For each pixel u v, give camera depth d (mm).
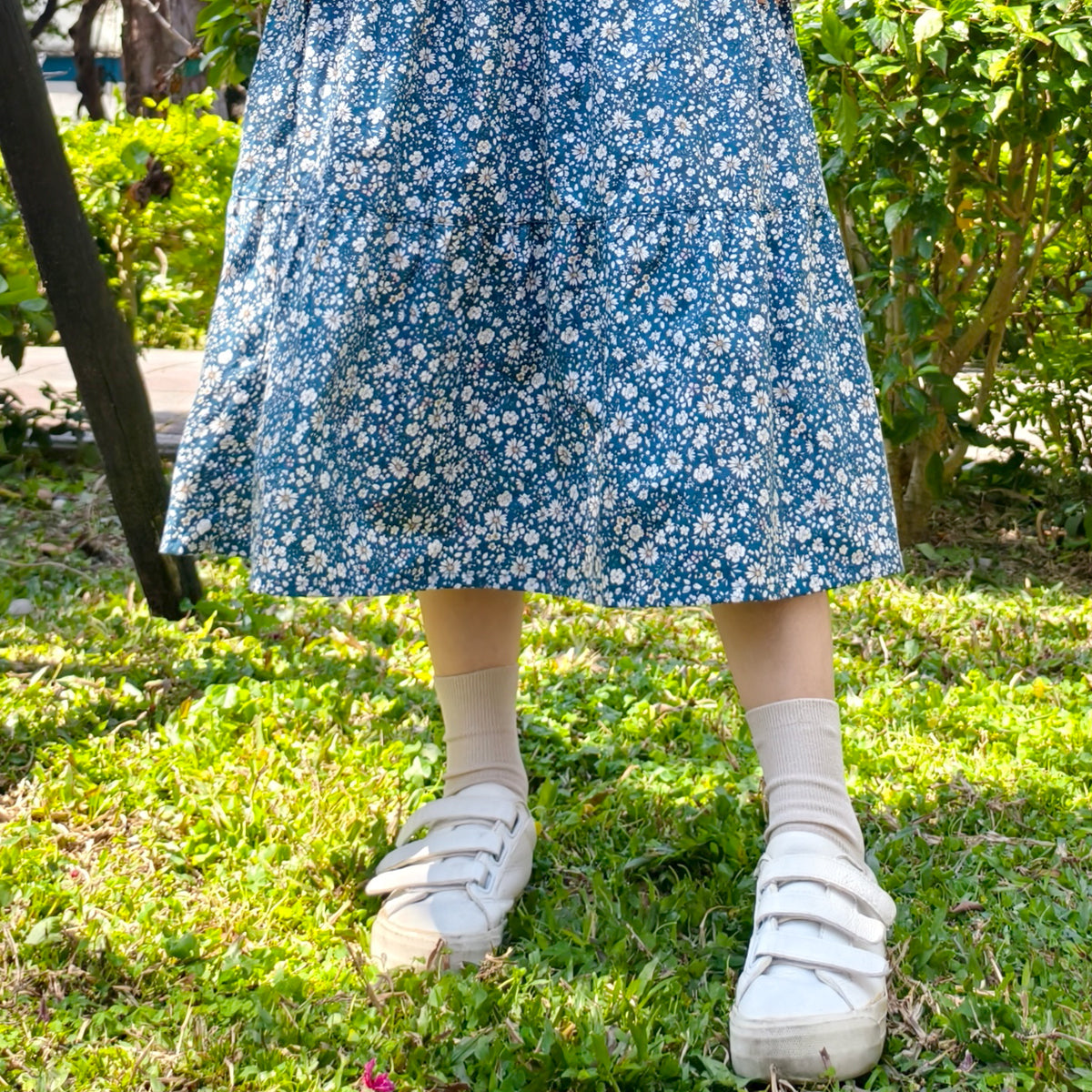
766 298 1251
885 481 1354
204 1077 1146
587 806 1723
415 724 2041
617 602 1233
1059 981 1312
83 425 4285
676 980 1289
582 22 1270
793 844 1288
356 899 1493
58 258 2395
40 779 1782
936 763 1881
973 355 3703
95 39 11203
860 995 1169
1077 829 1659
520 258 1301
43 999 1245
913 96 2742
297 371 1261
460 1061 1173
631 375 1233
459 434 1311
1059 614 2711
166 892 1501
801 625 1314
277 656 2385
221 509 1358
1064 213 3102
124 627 2537
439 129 1278
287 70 1358
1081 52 2490
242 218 1386
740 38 1274
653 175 1236
